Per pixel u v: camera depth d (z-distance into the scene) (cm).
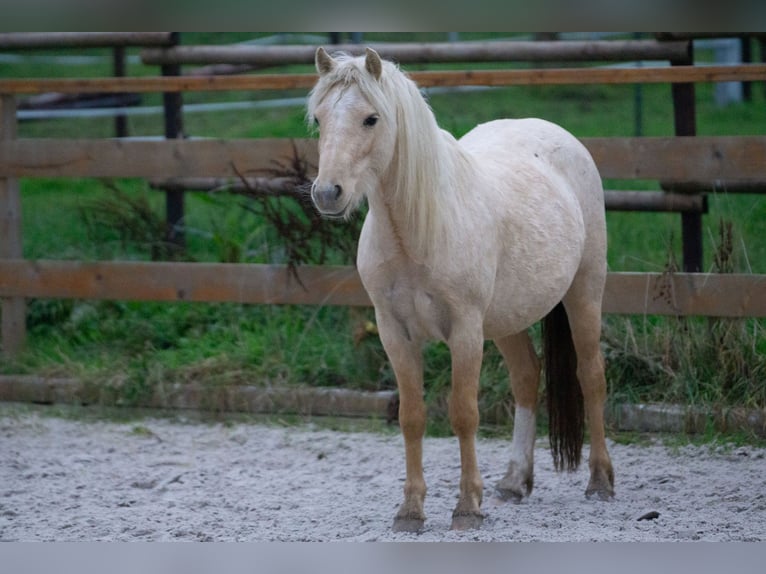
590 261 854
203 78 1166
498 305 759
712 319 1055
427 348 1121
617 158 1062
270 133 1950
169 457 991
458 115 1977
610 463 850
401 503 826
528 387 848
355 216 1127
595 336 852
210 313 1282
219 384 1134
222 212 1441
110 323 1274
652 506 811
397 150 673
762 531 721
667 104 2153
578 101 2200
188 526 765
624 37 2111
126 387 1148
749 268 1055
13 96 1228
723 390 1030
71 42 1322
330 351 1166
